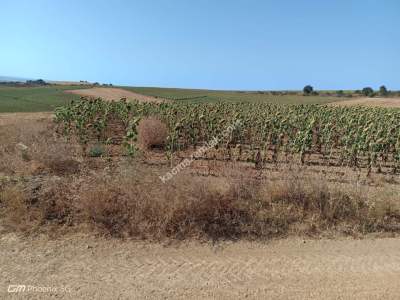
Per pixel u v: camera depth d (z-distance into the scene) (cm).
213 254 483
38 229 518
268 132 1309
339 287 410
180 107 1997
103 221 543
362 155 1219
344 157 1161
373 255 496
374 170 1085
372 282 423
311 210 621
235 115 1561
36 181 643
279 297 386
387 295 396
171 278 416
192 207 564
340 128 1516
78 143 1187
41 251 465
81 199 571
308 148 1123
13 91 6219
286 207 618
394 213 627
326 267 457
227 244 514
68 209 569
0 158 824
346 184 826
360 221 599
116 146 1260
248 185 659
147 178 651
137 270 430
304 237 547
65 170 802
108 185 603
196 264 453
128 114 1669
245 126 1435
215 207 579
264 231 553
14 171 759
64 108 1481
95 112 1761
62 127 1466
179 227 537
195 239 522
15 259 442
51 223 536
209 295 384
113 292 381
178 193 577
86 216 550
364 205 636
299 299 383
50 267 428
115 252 474
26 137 1100
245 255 484
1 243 478
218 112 1923
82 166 843
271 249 505
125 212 556
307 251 502
